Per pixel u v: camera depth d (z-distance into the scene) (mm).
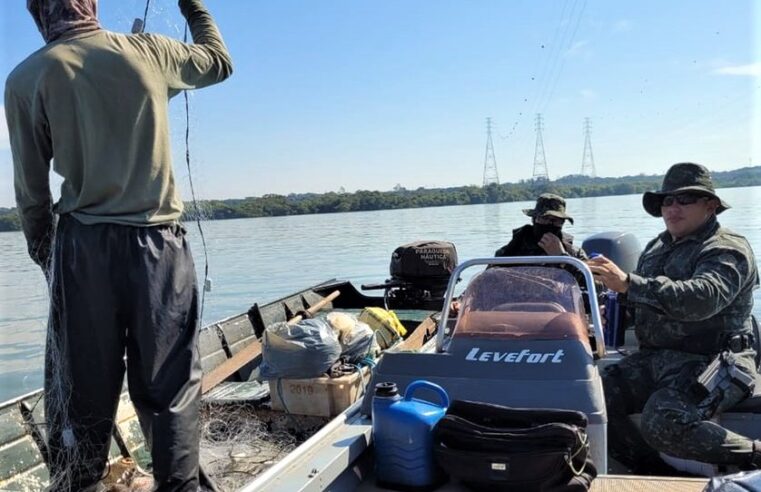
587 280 2961
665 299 2883
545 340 2777
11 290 11758
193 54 2178
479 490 2301
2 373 7844
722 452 2840
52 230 2152
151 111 2006
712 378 2965
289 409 3600
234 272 16312
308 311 5656
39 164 2037
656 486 2283
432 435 2377
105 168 1946
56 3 1987
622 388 3316
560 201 5043
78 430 2035
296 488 2016
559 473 2166
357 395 3635
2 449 2869
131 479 2916
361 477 2479
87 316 1972
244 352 4809
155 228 2029
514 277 3088
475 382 2660
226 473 2980
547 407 2535
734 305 3148
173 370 2037
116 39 2002
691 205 3250
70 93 1918
